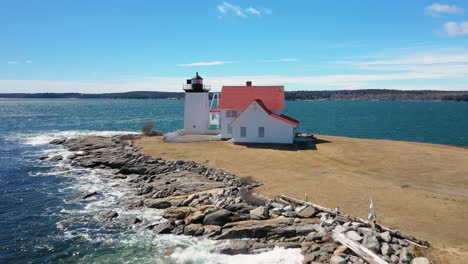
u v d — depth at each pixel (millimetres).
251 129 44719
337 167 32875
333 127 86000
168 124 96938
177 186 28031
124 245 20016
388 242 16922
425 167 32375
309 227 19203
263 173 31172
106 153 42406
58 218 24125
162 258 18438
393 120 106062
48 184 32250
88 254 19234
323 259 16375
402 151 39594
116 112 154500
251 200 22922
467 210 21547
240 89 50281
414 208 21984
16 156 45594
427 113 139875
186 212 22828
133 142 49531
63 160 42031
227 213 21062
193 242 19812
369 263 15469
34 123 96750
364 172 30969
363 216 20750
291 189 26297
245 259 17656
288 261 17047
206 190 26953
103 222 23141
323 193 25172
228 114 47812
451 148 41750
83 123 97688
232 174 31078
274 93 49625
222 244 18828
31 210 25750
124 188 30359
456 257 15891
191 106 53750
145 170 34094
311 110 161875
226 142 45875
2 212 25438
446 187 26281
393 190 25641
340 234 17750
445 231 18672
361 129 81938
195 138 49094
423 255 16062
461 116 121875
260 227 19562
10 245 20438
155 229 21531
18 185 32062
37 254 19406
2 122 98625
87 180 33188
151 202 25500
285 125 43719
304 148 41438
